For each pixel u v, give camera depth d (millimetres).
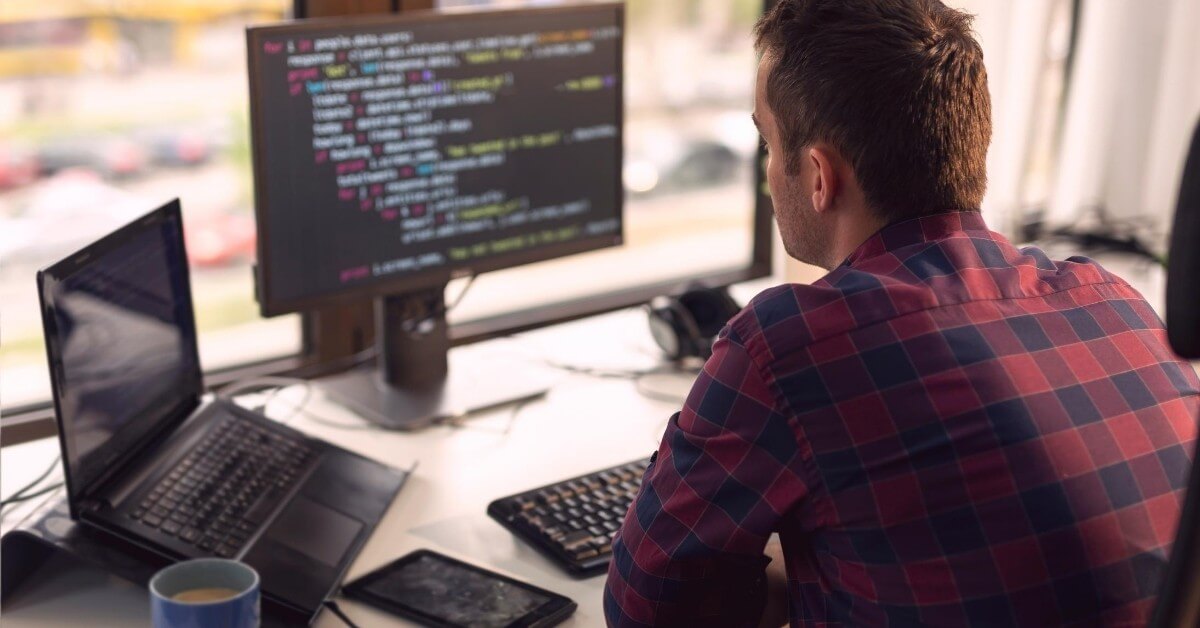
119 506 1152
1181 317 666
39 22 1758
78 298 1135
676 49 2227
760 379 905
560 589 1176
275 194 1431
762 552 967
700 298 1786
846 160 951
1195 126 660
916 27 937
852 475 877
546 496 1309
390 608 1121
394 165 1521
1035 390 886
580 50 1654
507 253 1654
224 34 1785
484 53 1563
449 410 1572
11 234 1737
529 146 1639
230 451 1305
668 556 956
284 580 1133
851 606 912
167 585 1015
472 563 1215
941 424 866
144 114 1833
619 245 1764
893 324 893
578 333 1905
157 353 1295
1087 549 856
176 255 1347
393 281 1558
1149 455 901
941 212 965
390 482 1361
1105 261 2283
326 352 1789
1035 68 2135
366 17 1449
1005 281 943
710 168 2287
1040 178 2426
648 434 1539
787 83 969
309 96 1429
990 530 854
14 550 1122
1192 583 684
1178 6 2299
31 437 1489
